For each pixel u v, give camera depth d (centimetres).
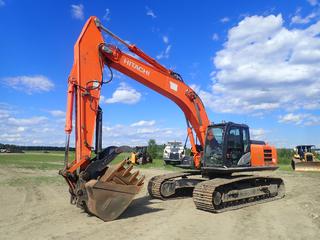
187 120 1332
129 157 1005
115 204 951
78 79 1015
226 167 1218
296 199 1367
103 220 936
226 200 1154
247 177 1269
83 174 946
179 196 1380
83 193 945
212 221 966
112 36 1123
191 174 1398
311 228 888
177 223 931
